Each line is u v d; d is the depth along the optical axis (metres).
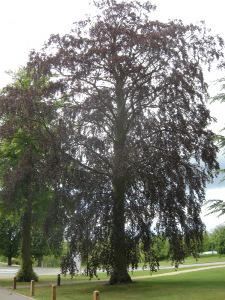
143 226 29.19
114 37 29.55
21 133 34.31
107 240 29.81
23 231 41.59
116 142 29.73
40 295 26.78
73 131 29.69
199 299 21.47
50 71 30.33
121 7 30.98
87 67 29.66
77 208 29.67
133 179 29.28
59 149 29.25
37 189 34.34
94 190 30.00
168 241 29.36
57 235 30.14
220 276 34.81
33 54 31.27
